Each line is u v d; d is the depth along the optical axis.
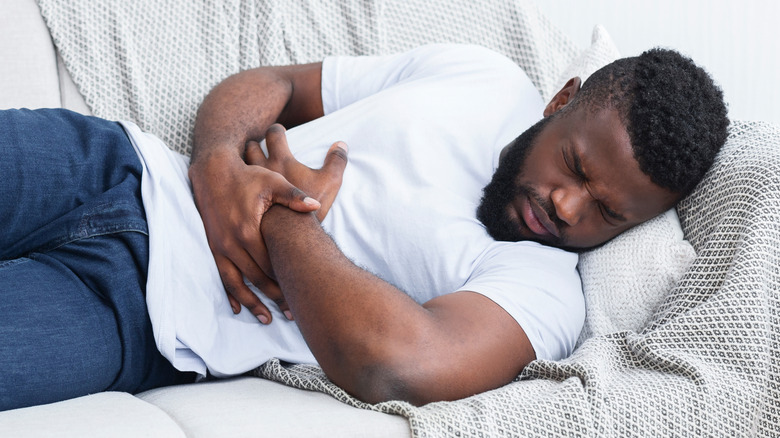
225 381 1.11
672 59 1.21
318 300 1.00
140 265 1.10
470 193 1.26
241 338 1.15
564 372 1.01
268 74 1.48
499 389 0.97
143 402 0.92
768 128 1.26
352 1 1.73
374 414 0.89
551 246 1.24
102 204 1.11
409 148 1.23
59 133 1.16
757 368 1.02
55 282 1.05
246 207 1.13
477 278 1.14
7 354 0.95
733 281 1.07
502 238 1.22
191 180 1.24
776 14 2.18
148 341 1.09
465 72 1.38
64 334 1.01
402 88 1.33
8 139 1.10
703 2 2.19
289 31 1.67
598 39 1.58
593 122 1.16
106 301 1.07
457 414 0.88
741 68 2.21
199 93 1.59
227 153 1.24
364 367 0.96
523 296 1.10
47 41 1.54
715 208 1.18
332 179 1.21
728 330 1.04
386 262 1.18
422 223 1.17
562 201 1.16
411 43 1.76
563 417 0.91
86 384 1.03
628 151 1.13
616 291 1.21
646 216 1.19
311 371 1.09
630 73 1.18
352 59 1.51
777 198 1.11
